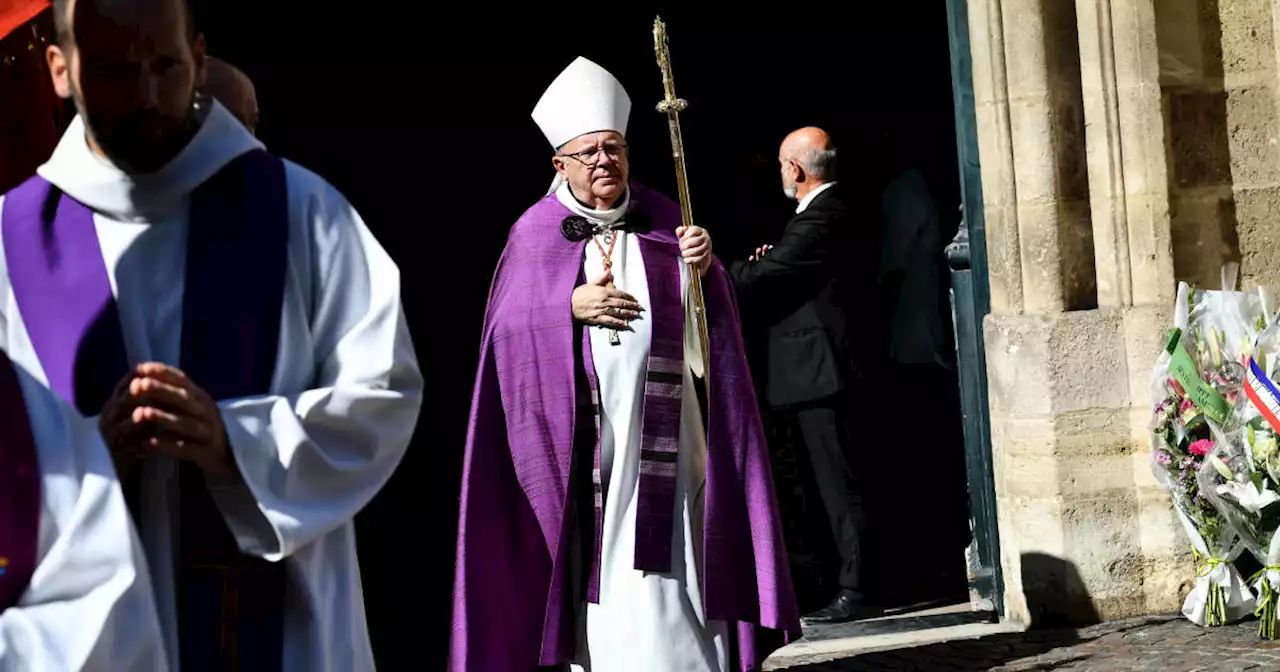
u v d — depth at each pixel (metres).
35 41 6.59
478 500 7.13
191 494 3.35
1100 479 8.89
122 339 3.30
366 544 12.01
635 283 7.11
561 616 6.94
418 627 9.93
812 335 9.31
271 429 3.21
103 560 3.05
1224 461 8.14
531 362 7.04
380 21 16.31
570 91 7.27
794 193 9.59
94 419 3.13
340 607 3.47
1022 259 8.98
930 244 11.10
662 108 7.10
